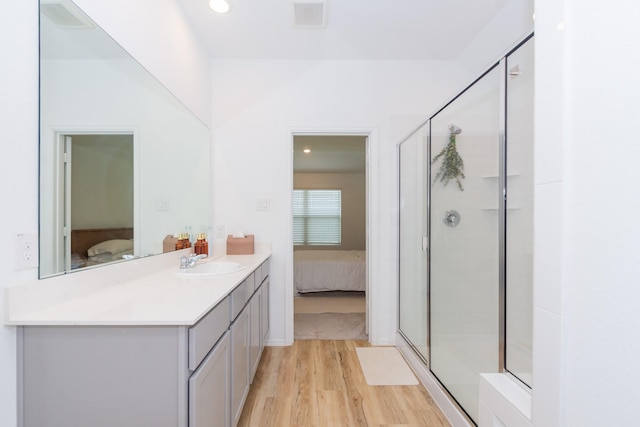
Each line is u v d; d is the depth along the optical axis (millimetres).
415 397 2119
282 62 2961
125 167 1654
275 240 2945
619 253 641
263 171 2943
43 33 1132
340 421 1851
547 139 833
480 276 2361
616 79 647
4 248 996
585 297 725
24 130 1062
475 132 2449
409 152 2861
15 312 1028
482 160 2424
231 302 1585
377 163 2979
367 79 2973
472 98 2400
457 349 2260
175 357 1064
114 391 1065
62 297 1229
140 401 1065
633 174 612
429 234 2506
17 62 1030
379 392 2170
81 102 1333
